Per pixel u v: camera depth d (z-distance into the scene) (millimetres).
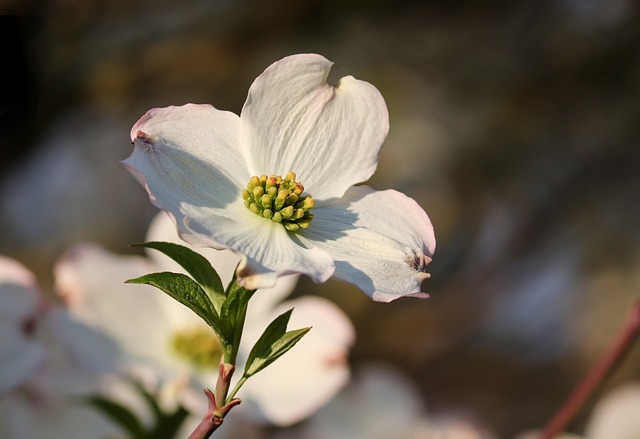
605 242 1431
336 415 761
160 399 646
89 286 660
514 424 1356
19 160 1192
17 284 643
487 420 1342
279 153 552
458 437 769
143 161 530
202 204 534
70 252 663
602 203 1431
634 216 1423
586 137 1419
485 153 1427
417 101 1428
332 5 1386
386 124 557
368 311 1353
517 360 1403
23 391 659
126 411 639
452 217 1426
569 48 1416
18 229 1340
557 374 1403
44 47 1140
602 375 674
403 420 765
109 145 1356
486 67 1427
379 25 1410
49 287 1305
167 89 1334
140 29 1288
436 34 1422
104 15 1260
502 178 1430
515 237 1430
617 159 1415
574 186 1428
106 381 668
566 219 1437
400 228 548
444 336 1389
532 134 1427
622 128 1406
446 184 1427
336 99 555
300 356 666
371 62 1408
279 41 1368
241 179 544
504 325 1418
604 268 1434
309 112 554
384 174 1418
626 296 1418
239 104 1335
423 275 535
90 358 649
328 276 517
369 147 557
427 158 1420
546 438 680
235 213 537
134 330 663
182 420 644
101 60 1262
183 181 535
